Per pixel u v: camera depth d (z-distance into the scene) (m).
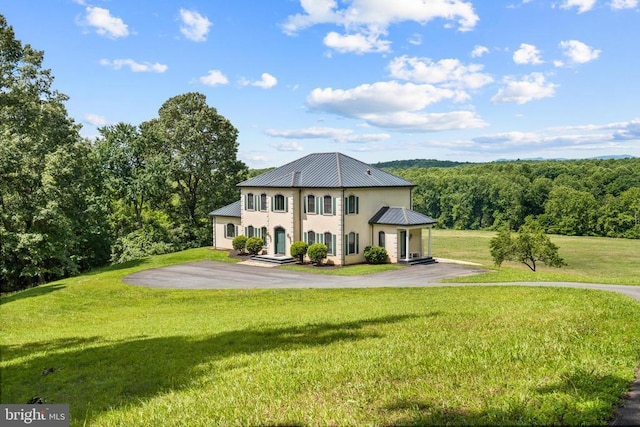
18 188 37.53
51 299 28.36
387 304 20.53
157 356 12.87
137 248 51.56
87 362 13.10
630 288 22.34
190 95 58.09
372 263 41.25
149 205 58.94
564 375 7.61
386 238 41.41
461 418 6.24
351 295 25.98
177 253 49.25
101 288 31.45
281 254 44.16
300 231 43.22
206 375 10.27
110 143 52.56
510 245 49.31
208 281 33.84
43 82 42.19
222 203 61.06
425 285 28.94
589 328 11.17
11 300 29.16
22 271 37.81
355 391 7.84
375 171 45.91
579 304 15.46
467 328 12.82
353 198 41.19
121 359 12.94
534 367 8.24
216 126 58.94
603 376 7.48
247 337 14.27
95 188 50.38
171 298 28.34
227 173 60.62
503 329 12.07
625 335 10.23
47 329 21.27
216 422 7.14
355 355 10.44
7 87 37.81
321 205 41.50
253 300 26.34
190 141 57.38
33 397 10.07
